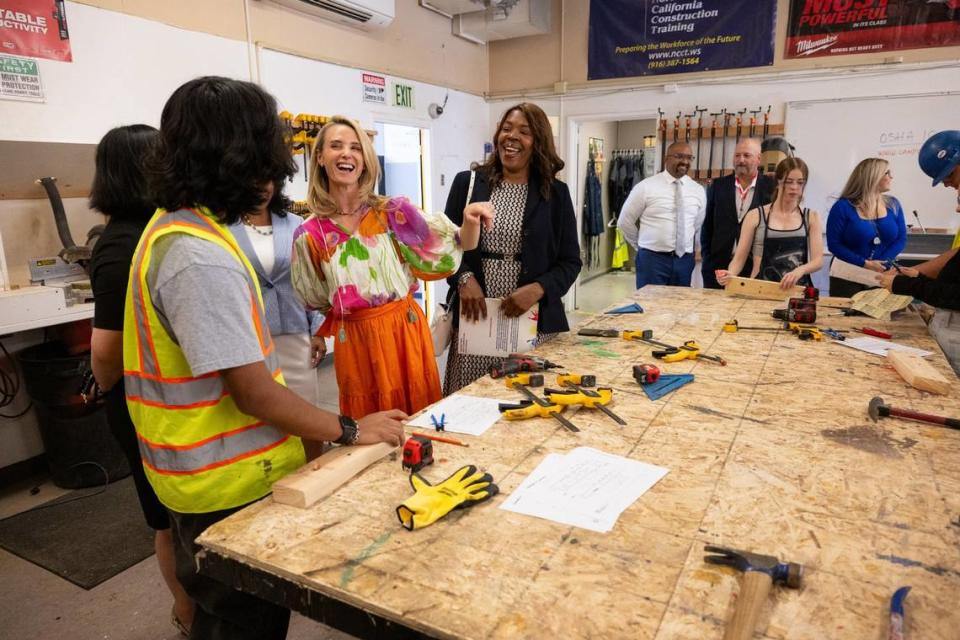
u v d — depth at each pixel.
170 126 0.95
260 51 3.61
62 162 2.65
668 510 0.96
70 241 2.63
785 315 2.31
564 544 0.88
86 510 2.50
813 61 4.72
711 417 1.36
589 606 0.74
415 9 4.88
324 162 1.62
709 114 5.12
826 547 0.86
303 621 1.87
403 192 5.34
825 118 4.72
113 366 1.44
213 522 1.08
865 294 2.54
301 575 0.82
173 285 0.91
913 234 4.58
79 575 2.08
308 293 1.69
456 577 0.80
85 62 2.75
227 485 1.06
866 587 0.78
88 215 2.82
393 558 0.85
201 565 0.92
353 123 1.64
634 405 1.44
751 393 1.51
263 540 0.90
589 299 6.74
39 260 2.54
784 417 1.35
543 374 1.68
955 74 4.30
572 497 1.00
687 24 5.05
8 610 1.92
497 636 0.70
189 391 1.01
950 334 1.96
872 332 2.08
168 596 1.98
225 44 3.41
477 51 5.76
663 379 1.60
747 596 0.74
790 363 1.77
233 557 0.88
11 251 2.56
